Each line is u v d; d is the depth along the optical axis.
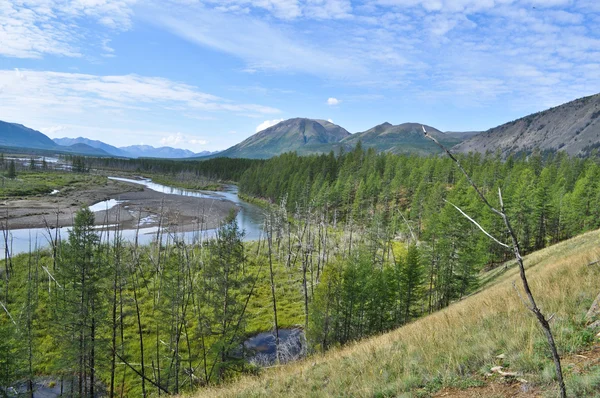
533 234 67.75
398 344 12.64
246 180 162.12
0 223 78.38
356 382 10.09
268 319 44.25
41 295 43.22
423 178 97.81
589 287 12.02
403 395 8.25
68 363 26.25
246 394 12.23
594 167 85.69
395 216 79.00
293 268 64.06
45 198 112.69
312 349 34.34
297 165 144.38
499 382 7.78
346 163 136.25
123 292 45.91
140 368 33.06
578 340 8.44
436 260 45.59
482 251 52.72
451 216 43.56
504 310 12.41
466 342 10.42
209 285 32.44
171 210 109.06
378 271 38.41
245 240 81.81
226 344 29.23
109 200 122.25
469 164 113.44
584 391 6.25
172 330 31.38
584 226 62.81
